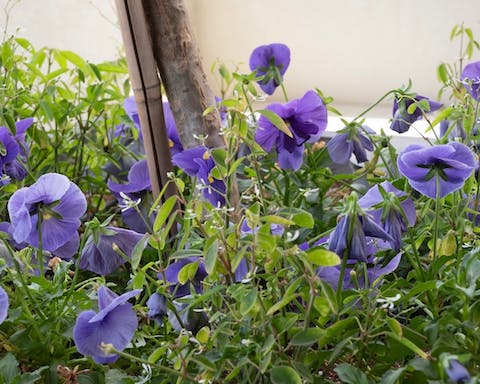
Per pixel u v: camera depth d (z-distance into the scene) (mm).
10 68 985
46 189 656
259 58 865
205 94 764
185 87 753
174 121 822
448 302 679
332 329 552
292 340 534
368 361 597
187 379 555
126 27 722
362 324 597
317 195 855
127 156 968
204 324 624
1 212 899
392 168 874
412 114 826
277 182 889
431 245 719
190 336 611
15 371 605
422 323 586
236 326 581
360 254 559
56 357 661
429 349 592
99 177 1022
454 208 738
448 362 462
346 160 829
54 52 1046
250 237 549
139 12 719
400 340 531
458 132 831
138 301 786
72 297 708
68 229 694
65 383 635
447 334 546
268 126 771
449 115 823
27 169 928
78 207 688
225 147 763
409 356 625
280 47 860
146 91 741
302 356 574
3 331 686
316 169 881
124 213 870
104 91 1027
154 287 762
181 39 744
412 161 617
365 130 857
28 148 961
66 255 749
